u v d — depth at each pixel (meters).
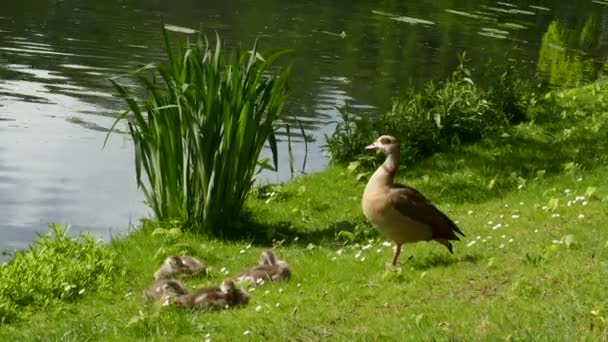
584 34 42.91
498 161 19.31
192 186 15.18
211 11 37.75
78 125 21.67
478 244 12.69
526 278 9.88
